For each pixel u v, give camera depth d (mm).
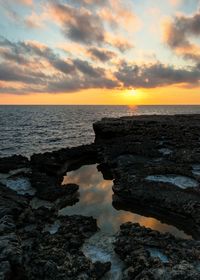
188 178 26234
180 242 15539
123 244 15391
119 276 13469
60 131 81312
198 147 36094
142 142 40156
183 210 20469
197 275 12258
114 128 49281
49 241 15742
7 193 22750
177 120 57688
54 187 25406
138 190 23688
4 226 15258
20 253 12484
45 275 12688
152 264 13320
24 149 51312
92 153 41125
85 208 23172
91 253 15414
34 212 20094
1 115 161625
